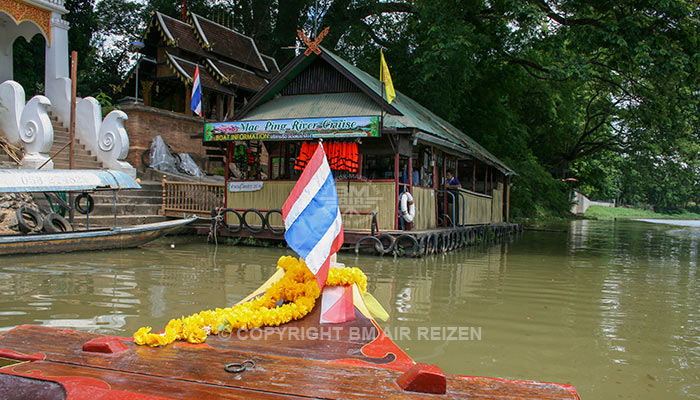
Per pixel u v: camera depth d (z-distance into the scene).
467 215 16.22
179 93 21.70
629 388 4.07
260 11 29.41
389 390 2.55
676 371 4.46
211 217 14.05
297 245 4.10
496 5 20.67
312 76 14.17
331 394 2.50
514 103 29.19
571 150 35.22
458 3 20.03
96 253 10.84
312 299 4.17
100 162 16.09
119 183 11.26
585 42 16.70
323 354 3.36
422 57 21.97
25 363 2.92
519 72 26.67
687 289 8.38
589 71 17.31
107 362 2.93
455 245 14.34
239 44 23.36
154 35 20.16
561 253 13.90
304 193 4.17
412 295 7.40
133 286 7.38
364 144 13.09
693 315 6.50
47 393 2.50
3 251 9.72
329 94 13.98
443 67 20.61
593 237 20.30
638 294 7.89
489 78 26.38
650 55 15.57
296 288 4.20
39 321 5.45
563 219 36.69
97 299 6.50
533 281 8.91
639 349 5.06
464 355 4.76
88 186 10.62
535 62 25.67
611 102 30.08
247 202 13.59
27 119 14.41
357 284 4.43
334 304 4.18
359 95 13.62
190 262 9.94
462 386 2.62
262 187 13.40
